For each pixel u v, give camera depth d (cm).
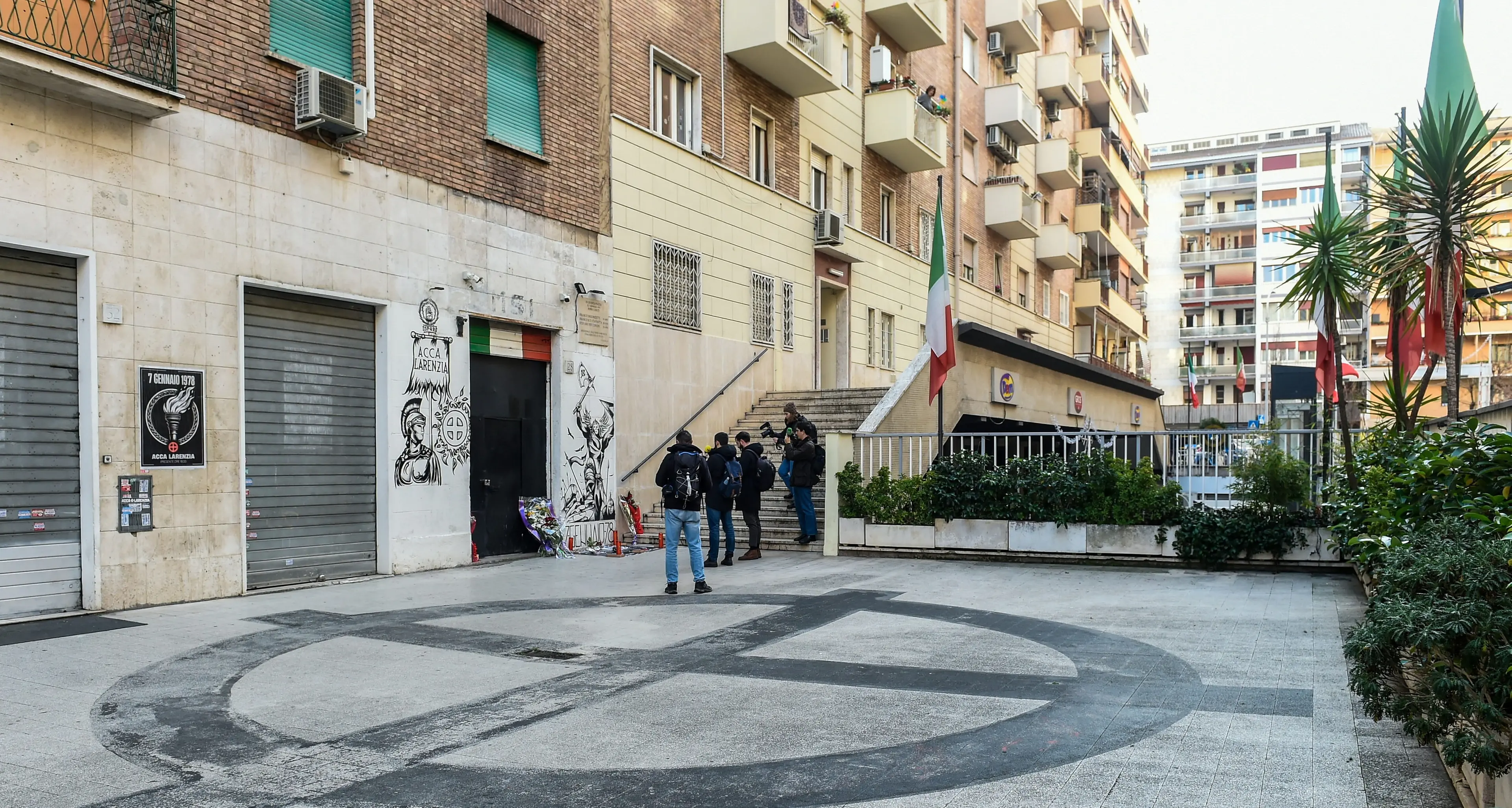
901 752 469
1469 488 524
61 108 835
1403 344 964
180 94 891
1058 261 3662
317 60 1084
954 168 2859
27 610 816
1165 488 1155
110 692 591
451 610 888
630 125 1568
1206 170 8412
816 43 1994
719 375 1770
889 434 1337
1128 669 639
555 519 1368
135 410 885
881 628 790
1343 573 1070
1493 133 786
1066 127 4088
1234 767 441
